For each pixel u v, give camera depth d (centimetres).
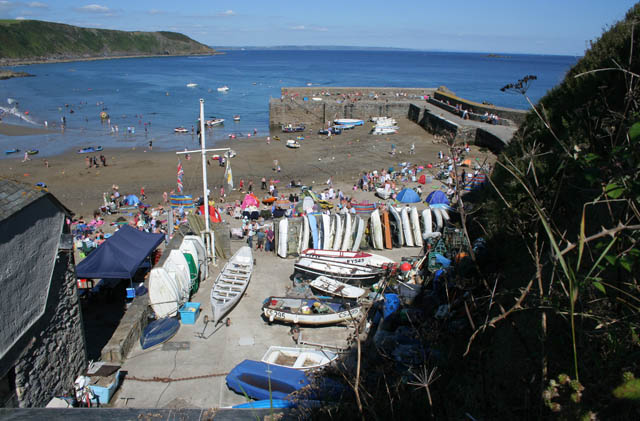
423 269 1656
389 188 3491
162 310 1521
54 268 1101
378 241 2138
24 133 6469
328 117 7375
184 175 4422
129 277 1627
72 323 1182
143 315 1463
